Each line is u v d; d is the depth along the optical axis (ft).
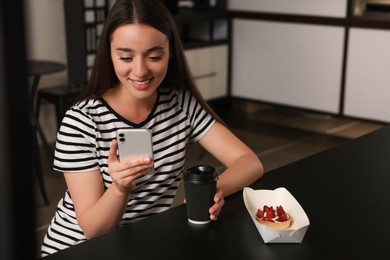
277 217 3.17
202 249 2.96
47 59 12.44
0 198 0.60
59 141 3.78
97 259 2.82
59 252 2.88
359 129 14.19
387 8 13.44
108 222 3.39
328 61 14.25
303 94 14.92
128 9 3.43
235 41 15.92
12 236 0.61
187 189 3.22
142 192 4.00
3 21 0.57
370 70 13.58
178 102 4.29
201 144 4.48
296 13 14.52
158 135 4.09
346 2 13.57
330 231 3.22
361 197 3.81
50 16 12.31
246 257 2.86
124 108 3.95
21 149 0.60
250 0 15.33
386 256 2.90
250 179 4.05
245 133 13.80
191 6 15.35
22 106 0.60
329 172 4.35
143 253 2.90
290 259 2.84
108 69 3.85
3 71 0.58
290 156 11.99
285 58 15.01
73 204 3.77
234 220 3.38
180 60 4.13
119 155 3.14
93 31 12.25
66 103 10.64
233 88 16.30
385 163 4.59
